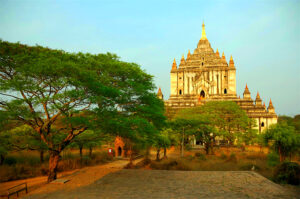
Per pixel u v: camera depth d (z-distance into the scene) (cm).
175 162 3506
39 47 2400
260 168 3097
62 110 2005
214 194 1528
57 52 2339
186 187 1719
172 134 4769
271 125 3822
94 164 4072
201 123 5222
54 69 1911
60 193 1585
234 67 8225
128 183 1855
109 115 2088
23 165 3512
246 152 5422
